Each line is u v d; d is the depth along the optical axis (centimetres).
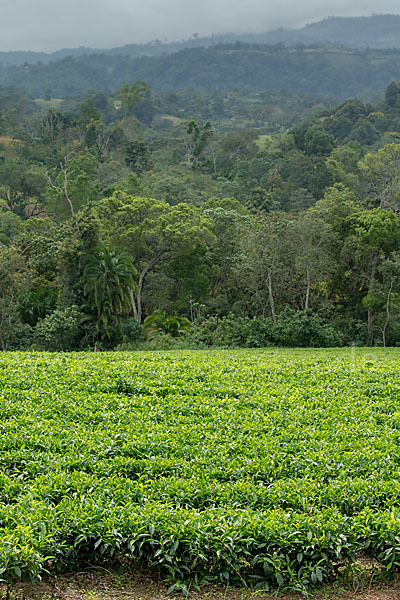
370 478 862
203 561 713
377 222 4162
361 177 8888
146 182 7888
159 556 713
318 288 4541
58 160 9750
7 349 3844
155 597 691
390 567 714
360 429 1107
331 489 816
